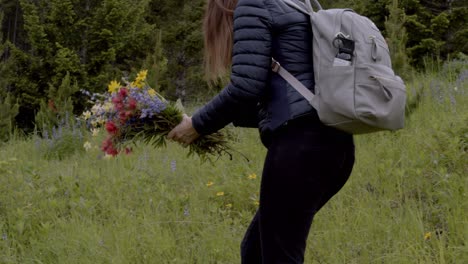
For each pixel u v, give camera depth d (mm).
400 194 4473
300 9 2428
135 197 5180
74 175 6109
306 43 2410
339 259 3605
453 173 4594
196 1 16828
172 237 4125
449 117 6082
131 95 2879
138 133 2920
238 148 6457
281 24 2377
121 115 2879
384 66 2354
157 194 5223
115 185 5457
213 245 3961
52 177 6055
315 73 2340
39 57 14352
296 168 2342
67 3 14023
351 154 2516
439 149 5164
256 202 4863
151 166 6301
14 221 4641
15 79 14445
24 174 6129
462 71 9250
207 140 3027
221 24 2613
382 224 3967
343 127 2320
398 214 4141
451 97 6797
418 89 7164
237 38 2377
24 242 4336
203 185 5480
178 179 5781
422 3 12883
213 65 2674
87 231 4246
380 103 2285
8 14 20094
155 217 4566
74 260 3801
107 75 14227
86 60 14555
